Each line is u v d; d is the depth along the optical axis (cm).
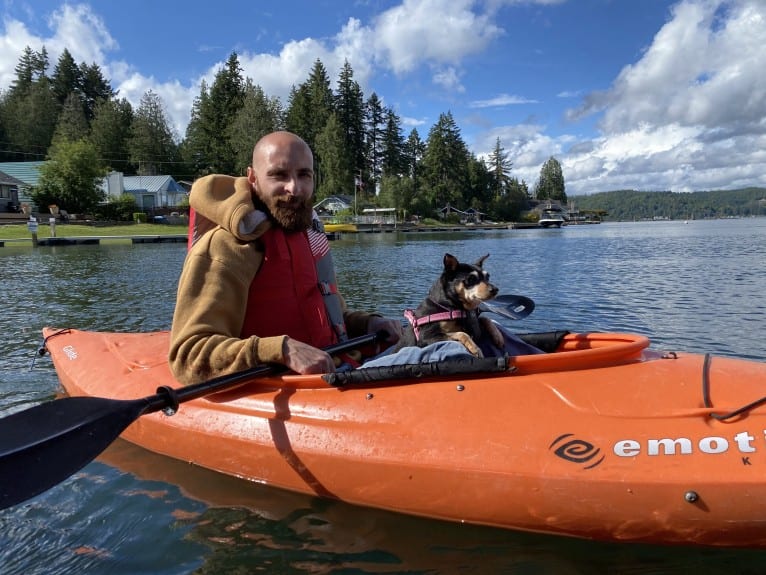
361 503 279
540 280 1318
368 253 2411
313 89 7594
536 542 251
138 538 269
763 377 259
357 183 6844
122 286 1236
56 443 245
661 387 258
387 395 285
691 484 224
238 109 6838
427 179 8250
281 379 309
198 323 293
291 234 329
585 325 795
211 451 320
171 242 3356
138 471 331
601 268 1566
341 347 332
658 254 2064
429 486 259
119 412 260
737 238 3225
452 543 255
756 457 224
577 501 237
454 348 302
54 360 462
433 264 1805
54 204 4703
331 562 249
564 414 256
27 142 6888
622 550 243
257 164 319
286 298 325
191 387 276
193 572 245
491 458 251
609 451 239
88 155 4806
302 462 287
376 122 8288
